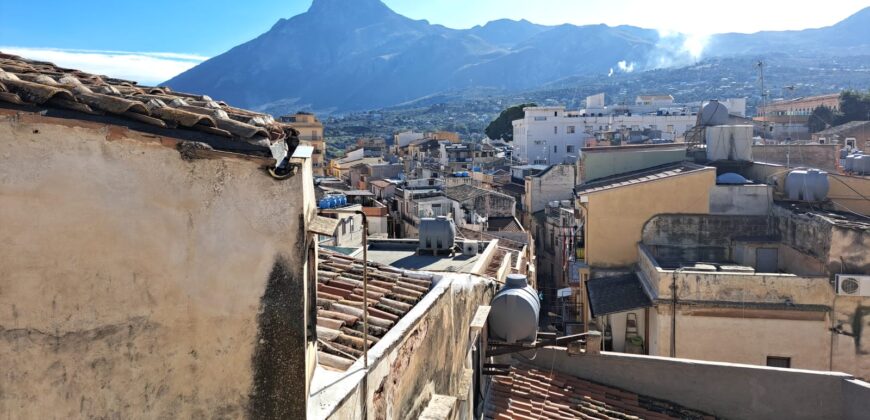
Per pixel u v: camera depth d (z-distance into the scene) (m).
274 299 5.58
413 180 74.56
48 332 5.15
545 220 58.78
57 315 5.15
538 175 65.62
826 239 20.34
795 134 91.75
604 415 15.20
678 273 21.22
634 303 23.27
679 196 26.48
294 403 5.73
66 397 5.24
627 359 16.52
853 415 14.84
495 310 16.12
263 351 5.61
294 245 5.56
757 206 26.05
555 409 15.24
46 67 7.27
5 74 5.12
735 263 25.33
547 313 47.78
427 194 60.12
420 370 9.77
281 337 5.63
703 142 36.09
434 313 10.64
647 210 26.75
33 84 5.06
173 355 5.42
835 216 22.62
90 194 5.09
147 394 5.40
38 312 5.12
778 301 20.53
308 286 6.55
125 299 5.26
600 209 27.14
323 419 6.08
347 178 95.38
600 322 26.89
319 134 101.69
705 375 16.00
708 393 15.98
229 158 5.30
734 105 107.94
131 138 5.09
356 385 6.93
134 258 5.23
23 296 5.07
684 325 21.12
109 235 5.16
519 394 15.80
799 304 20.38
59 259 5.09
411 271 13.24
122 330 5.29
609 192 26.98
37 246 5.05
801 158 37.31
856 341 19.92
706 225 26.25
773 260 24.70
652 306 22.50
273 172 5.42
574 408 15.45
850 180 25.20
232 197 5.39
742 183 26.97
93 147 5.05
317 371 7.29
